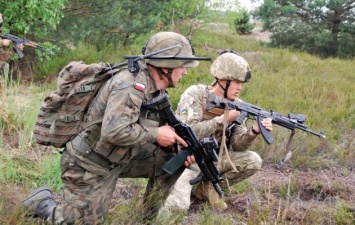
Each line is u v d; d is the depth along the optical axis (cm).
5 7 786
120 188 411
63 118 274
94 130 272
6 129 509
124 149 275
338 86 948
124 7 1056
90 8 985
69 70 273
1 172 388
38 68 891
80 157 276
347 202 441
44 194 320
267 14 1761
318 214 397
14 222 288
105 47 1040
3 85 601
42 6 789
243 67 352
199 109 360
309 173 515
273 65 1216
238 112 344
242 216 390
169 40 276
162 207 346
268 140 344
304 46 1736
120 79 266
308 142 573
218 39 1714
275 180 480
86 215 285
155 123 284
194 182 326
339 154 571
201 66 1005
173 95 712
